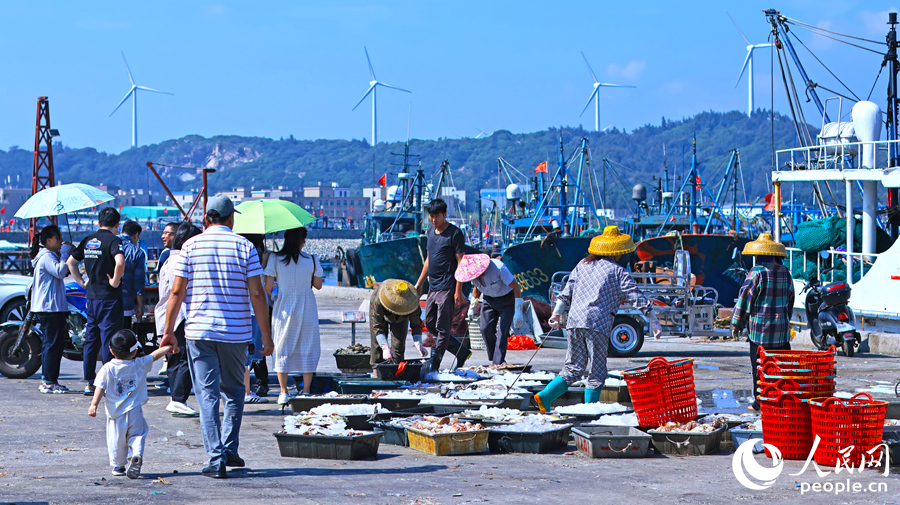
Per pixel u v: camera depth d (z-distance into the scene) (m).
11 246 84.44
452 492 10.75
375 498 10.33
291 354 17.53
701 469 12.46
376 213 85.94
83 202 21.34
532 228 73.00
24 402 18.30
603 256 16.48
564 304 16.75
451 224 20.86
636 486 11.27
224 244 11.79
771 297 16.83
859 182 35.56
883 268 30.78
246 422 16.38
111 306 19.33
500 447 13.82
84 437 14.41
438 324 20.67
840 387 21.12
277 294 17.56
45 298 19.70
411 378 19.08
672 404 14.27
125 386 11.26
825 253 33.97
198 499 9.96
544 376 19.69
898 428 13.62
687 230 74.12
